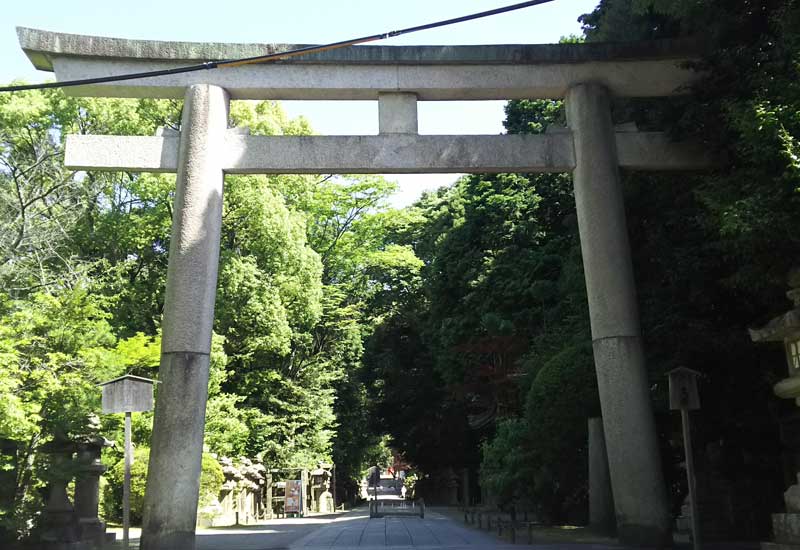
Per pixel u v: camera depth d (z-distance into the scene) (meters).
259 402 40.53
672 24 18.38
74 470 16.14
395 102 17.17
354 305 49.56
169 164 16.66
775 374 15.91
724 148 14.84
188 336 15.59
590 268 16.42
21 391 15.40
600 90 17.27
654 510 15.20
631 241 18.34
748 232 10.88
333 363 48.91
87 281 29.23
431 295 41.88
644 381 15.79
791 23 11.89
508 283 34.69
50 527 16.25
